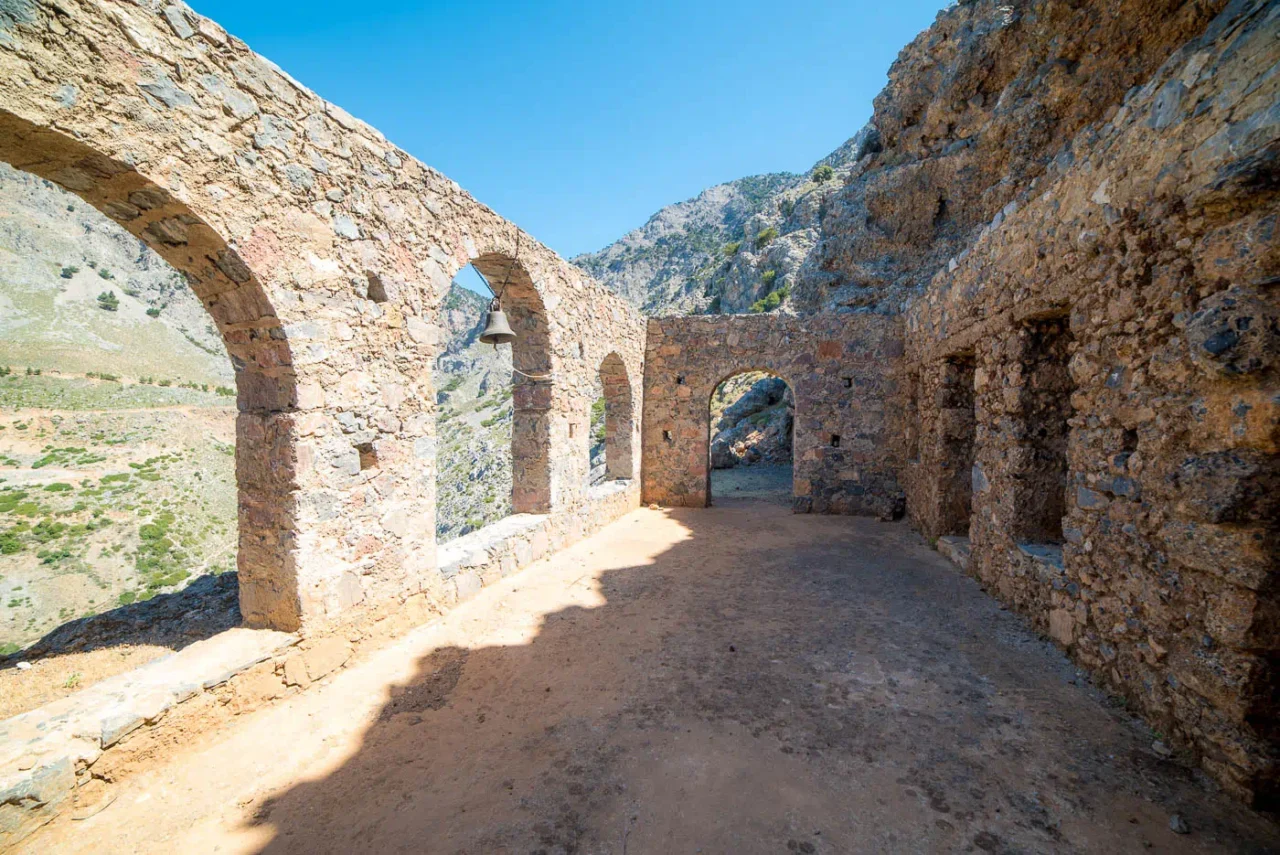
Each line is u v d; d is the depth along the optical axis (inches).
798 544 288.4
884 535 308.2
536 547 252.4
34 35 89.7
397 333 168.6
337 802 97.3
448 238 191.2
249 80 124.8
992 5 503.8
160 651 148.9
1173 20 335.3
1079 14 399.5
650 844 85.3
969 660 147.4
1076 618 141.3
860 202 614.9
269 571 139.8
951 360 269.4
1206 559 94.4
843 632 169.2
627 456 391.9
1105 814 89.0
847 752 108.1
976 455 218.5
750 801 94.6
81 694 108.0
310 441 139.2
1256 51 86.0
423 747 113.7
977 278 215.6
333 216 146.6
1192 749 99.8
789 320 384.2
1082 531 138.0
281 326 132.5
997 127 490.3
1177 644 103.6
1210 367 92.4
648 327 411.2
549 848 84.9
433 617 182.4
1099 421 130.0
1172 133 104.1
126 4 101.9
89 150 98.3
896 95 616.1
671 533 317.7
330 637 144.0
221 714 117.8
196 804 97.3
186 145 112.0
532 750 111.5
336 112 148.2
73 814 92.3
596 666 149.0
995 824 87.8
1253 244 86.4
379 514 161.2
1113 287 123.2
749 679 139.7
